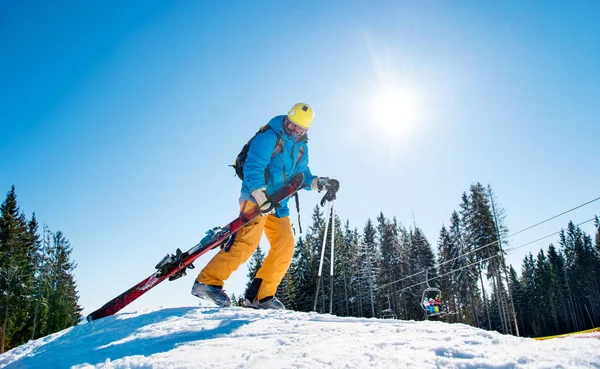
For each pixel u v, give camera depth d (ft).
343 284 129.18
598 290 157.48
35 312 106.22
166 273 11.82
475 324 110.63
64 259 130.21
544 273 164.76
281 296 106.42
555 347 5.40
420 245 123.85
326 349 5.93
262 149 12.59
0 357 8.89
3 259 97.50
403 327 7.81
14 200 107.96
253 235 12.67
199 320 9.08
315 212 119.34
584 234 165.99
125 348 7.20
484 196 99.86
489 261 94.99
